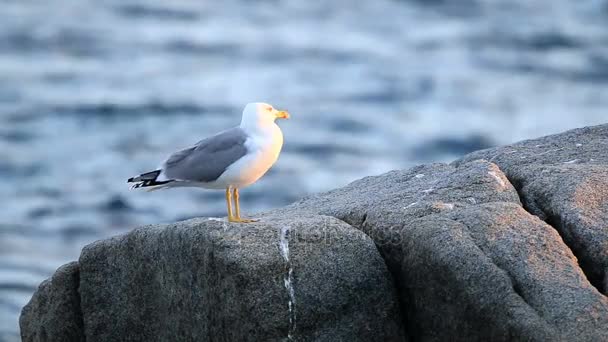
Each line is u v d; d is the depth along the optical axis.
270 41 59.03
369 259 9.39
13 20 63.38
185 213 25.70
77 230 24.42
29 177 30.39
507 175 10.84
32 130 37.00
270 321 8.99
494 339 8.51
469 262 8.77
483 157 11.70
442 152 34.34
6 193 28.41
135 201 26.78
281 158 31.97
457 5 68.38
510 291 8.52
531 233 9.11
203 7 70.44
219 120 39.06
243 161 9.77
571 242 9.61
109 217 25.59
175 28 62.72
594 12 65.00
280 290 9.05
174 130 37.44
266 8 71.00
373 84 46.38
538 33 58.00
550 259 8.87
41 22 63.19
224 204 26.34
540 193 10.20
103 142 35.25
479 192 10.26
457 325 8.84
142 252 9.99
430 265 9.01
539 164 11.08
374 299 9.34
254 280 8.99
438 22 63.75
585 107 41.81
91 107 40.22
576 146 11.52
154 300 9.97
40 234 24.03
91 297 10.47
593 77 47.78
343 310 9.23
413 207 9.99
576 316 8.32
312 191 28.06
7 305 18.53
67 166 31.84
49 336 10.81
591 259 9.40
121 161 32.53
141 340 10.18
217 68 50.81
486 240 9.05
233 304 9.05
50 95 43.22
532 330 8.23
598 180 10.16
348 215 10.39
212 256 9.15
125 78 47.78
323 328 9.16
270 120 9.99
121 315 10.28
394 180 11.68
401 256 9.63
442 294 8.95
